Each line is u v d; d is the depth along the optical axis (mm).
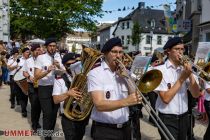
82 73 4520
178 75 4746
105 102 3666
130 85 3770
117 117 3973
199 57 7656
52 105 7027
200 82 6180
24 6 27594
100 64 3910
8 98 13688
